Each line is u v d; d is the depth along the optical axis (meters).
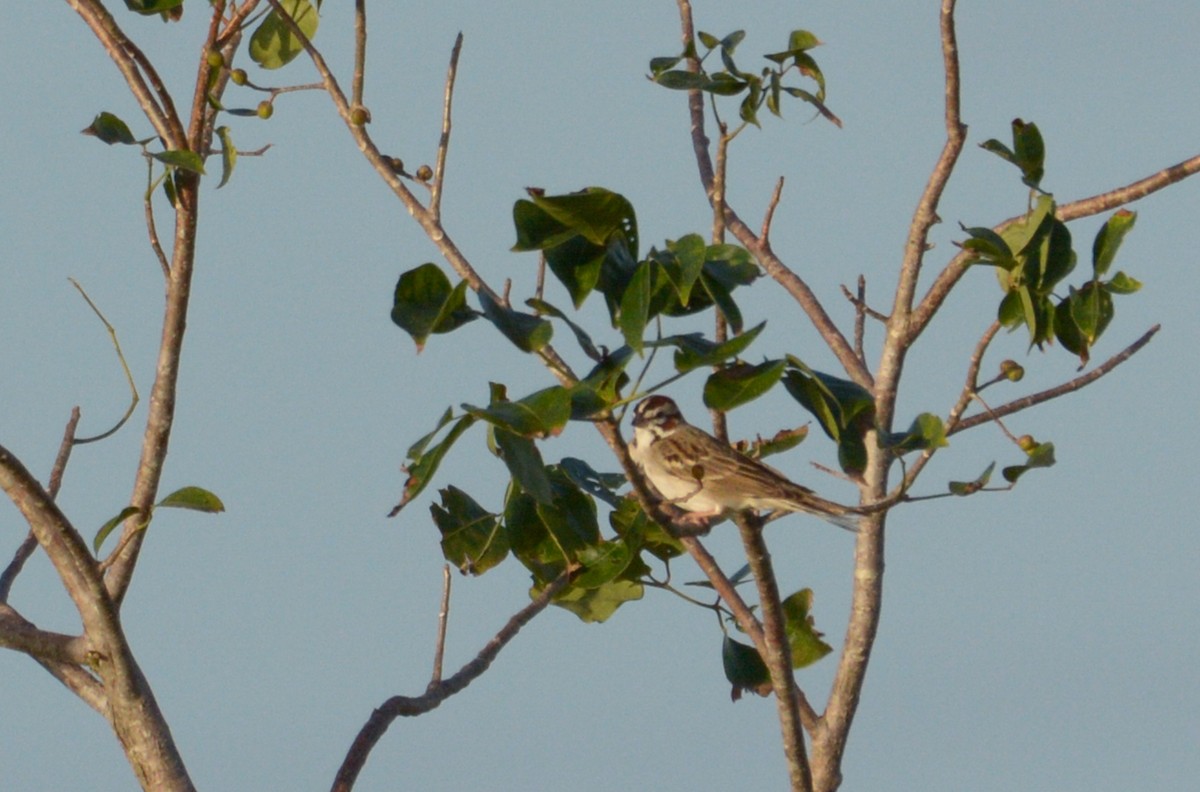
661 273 9.03
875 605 12.64
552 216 9.00
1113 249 11.80
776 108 11.57
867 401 9.38
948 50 12.24
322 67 12.29
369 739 10.44
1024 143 11.67
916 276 12.80
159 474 10.60
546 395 8.52
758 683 12.79
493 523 12.58
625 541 12.26
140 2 11.31
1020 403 12.57
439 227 12.03
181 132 10.42
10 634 10.14
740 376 8.84
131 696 10.17
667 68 11.70
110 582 10.30
